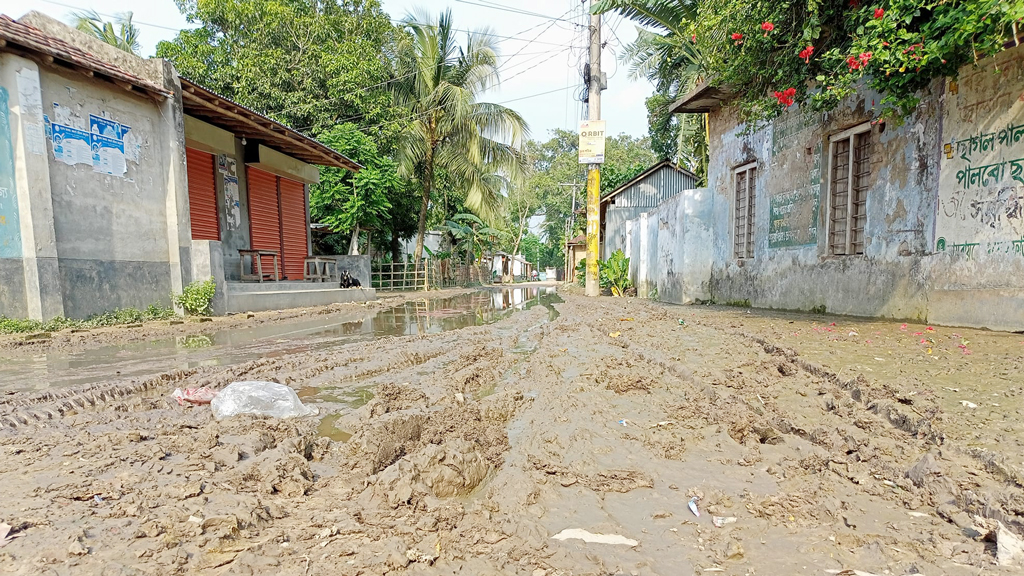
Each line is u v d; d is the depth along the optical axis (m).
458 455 2.62
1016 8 4.19
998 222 5.51
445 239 31.84
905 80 5.54
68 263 7.73
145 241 8.92
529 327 8.88
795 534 1.98
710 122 12.55
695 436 3.05
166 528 1.93
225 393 3.71
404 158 20.55
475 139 20.33
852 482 2.40
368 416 3.50
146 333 7.75
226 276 12.17
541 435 3.12
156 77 9.02
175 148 9.31
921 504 2.15
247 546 1.87
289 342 7.09
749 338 6.03
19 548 1.78
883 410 3.16
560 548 1.91
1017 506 1.91
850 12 5.95
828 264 8.21
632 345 5.99
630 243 20.09
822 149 8.34
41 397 3.99
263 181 13.80
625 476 2.54
